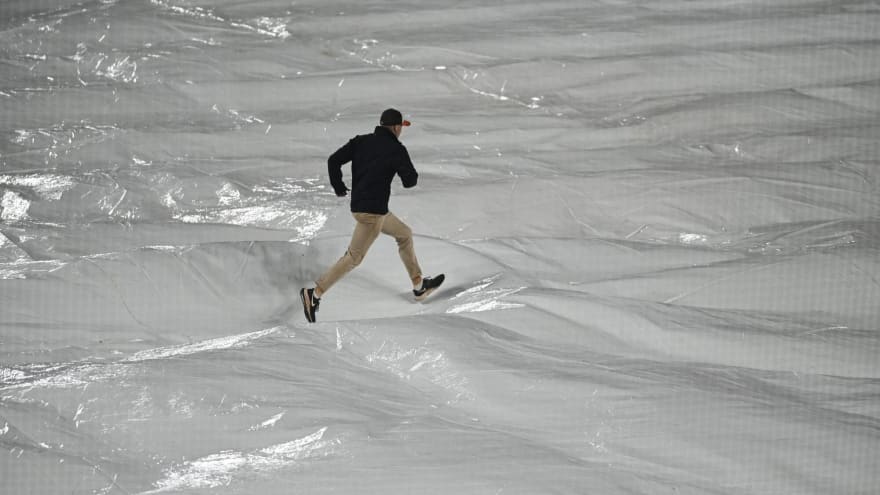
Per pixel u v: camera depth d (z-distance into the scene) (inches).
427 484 609.9
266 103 1817.2
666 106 1749.5
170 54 2038.6
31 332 906.7
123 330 933.8
